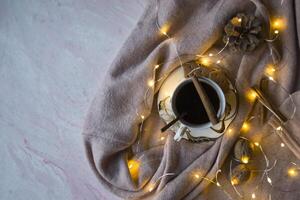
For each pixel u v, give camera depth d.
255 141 0.68
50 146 0.79
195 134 0.64
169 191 0.68
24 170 0.80
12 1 0.81
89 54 0.78
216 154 0.67
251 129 0.68
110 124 0.70
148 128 0.71
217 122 0.59
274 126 0.66
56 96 0.79
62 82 0.79
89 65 0.78
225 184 0.69
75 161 0.78
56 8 0.79
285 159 0.67
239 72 0.67
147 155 0.70
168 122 0.65
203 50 0.68
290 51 0.66
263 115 0.67
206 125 0.60
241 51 0.66
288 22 0.66
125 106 0.70
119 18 0.77
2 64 0.81
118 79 0.70
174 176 0.69
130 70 0.70
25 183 0.80
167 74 0.69
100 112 0.70
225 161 0.69
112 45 0.77
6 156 0.81
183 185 0.68
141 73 0.69
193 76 0.60
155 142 0.71
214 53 0.69
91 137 0.70
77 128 0.78
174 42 0.68
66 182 0.78
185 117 0.61
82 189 0.77
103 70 0.77
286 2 0.66
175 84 0.66
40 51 0.80
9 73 0.81
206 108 0.58
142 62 0.70
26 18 0.80
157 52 0.68
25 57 0.80
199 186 0.68
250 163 0.68
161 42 0.70
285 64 0.66
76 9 0.78
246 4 0.66
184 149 0.68
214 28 0.67
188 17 0.69
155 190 0.70
